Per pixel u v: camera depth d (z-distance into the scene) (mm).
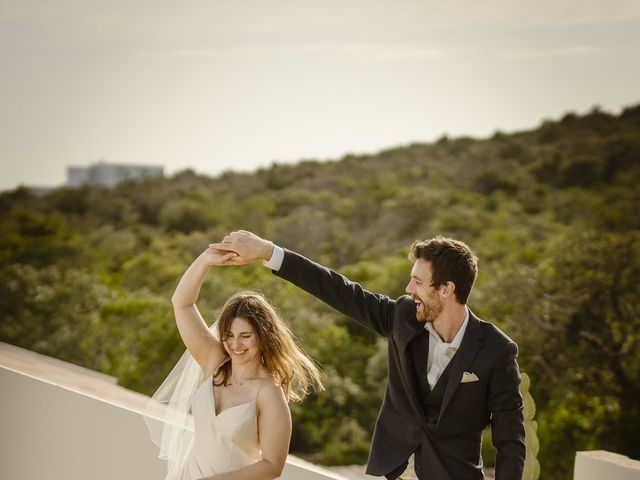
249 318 2416
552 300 15492
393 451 2389
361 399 18344
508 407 2291
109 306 20156
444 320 2355
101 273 29219
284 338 2473
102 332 19938
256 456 2438
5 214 38062
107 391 3902
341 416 18219
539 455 14648
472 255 2359
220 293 20047
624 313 15219
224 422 2381
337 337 19812
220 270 22328
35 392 3826
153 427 2746
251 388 2414
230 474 2297
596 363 15141
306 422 17969
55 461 3723
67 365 4723
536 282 15781
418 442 2354
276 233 35562
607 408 14930
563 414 14938
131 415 3395
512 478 2234
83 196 40719
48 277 25609
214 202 40750
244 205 39438
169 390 2699
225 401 2434
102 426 3520
